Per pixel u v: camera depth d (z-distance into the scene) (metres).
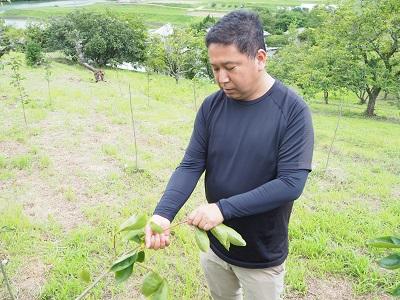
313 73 22.11
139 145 8.58
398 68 22.48
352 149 10.09
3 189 6.08
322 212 5.59
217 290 2.49
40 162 7.12
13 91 13.15
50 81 16.50
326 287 4.02
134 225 1.39
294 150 1.88
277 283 2.23
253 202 1.78
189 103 15.88
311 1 108.62
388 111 25.06
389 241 1.27
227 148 2.01
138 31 36.34
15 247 4.44
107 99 13.37
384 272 4.21
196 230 1.56
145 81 21.17
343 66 21.89
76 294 3.73
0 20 14.50
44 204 5.67
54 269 4.08
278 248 2.16
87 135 9.02
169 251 4.49
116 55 35.06
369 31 21.77
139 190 6.24
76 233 4.74
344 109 24.11
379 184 7.02
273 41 43.91
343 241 4.82
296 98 1.91
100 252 4.41
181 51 29.92
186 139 9.30
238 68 1.76
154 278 1.47
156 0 114.06
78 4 98.19
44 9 82.25
